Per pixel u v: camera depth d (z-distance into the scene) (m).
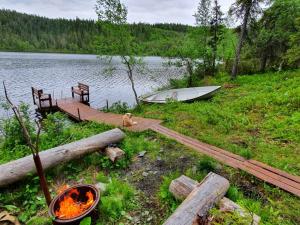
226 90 13.10
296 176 4.13
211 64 18.70
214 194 3.08
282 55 16.69
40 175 3.09
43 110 12.92
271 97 9.88
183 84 17.05
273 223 3.02
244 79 15.73
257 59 19.17
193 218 2.62
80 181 4.31
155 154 5.26
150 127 7.07
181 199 3.45
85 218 2.80
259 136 6.32
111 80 25.41
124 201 3.54
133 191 3.88
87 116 10.12
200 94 11.84
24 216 3.34
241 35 15.58
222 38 18.20
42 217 3.31
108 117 9.39
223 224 2.54
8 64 37.81
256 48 18.03
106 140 5.16
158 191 3.88
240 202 3.27
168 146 5.66
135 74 30.08
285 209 3.30
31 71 30.59
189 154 5.14
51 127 6.70
